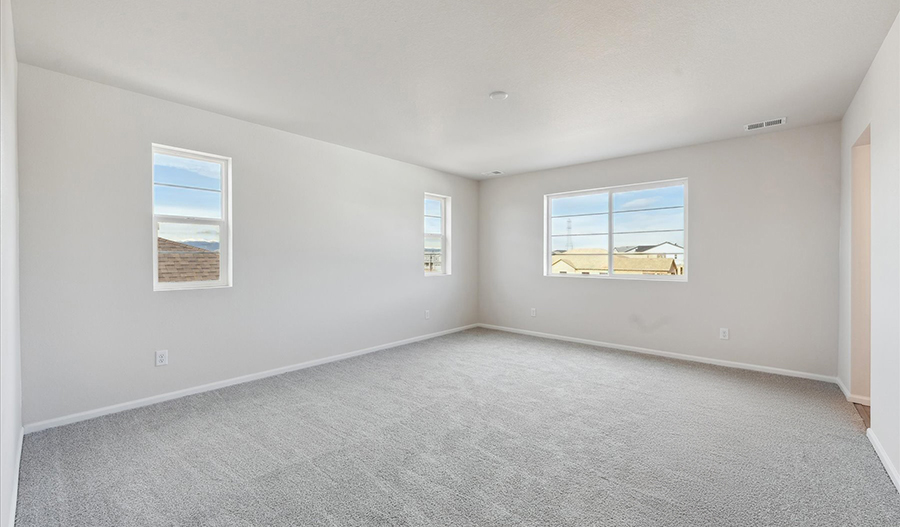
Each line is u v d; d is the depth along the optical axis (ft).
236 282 12.48
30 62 8.90
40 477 7.29
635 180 16.65
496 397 11.37
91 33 7.75
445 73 9.42
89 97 9.82
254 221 12.89
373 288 16.62
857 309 11.02
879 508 6.42
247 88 10.26
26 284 8.98
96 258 9.93
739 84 9.95
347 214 15.61
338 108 11.59
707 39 7.93
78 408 9.68
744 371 13.91
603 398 11.28
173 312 11.22
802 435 8.98
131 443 8.59
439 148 15.66
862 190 11.00
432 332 19.45
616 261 17.71
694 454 8.16
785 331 13.55
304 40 8.04
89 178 9.82
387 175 17.19
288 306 13.79
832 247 12.73
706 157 14.94
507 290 20.98
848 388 11.27
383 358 15.52
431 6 6.93
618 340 17.24
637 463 7.82
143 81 9.86
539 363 14.83
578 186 18.34
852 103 10.84
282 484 7.13
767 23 7.38
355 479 7.29
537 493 6.86
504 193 21.03
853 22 7.35
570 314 18.70
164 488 6.99
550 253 19.83
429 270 19.79
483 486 7.07
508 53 8.51
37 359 9.13
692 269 15.30
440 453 8.23
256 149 12.91
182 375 11.37
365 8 6.99
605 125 12.96
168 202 11.46
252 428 9.36
